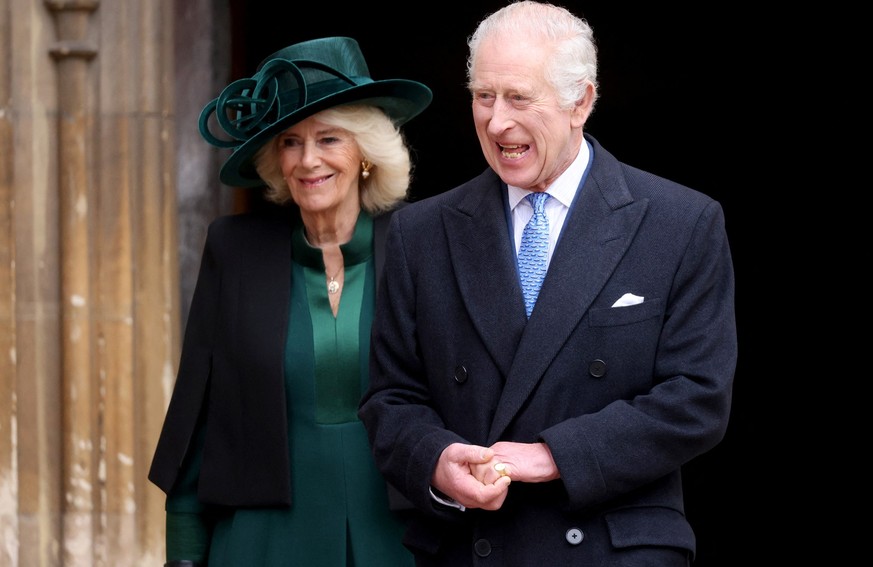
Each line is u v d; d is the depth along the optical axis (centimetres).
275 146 1271
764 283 2692
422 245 1002
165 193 1688
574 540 922
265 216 1296
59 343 1684
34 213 1670
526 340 927
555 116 904
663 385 911
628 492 925
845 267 2633
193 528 1273
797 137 2658
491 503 892
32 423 1673
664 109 2750
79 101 1672
